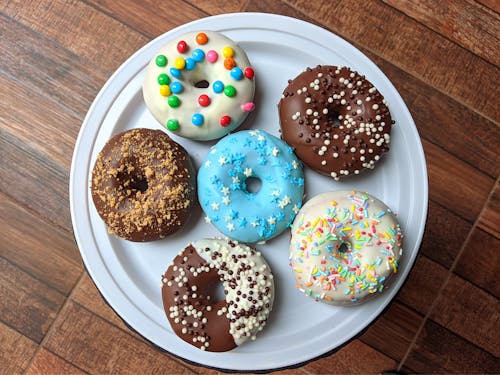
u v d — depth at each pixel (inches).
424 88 15.1
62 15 15.0
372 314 12.6
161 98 12.3
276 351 12.6
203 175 12.5
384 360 15.0
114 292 12.7
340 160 12.3
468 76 15.1
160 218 12.1
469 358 14.9
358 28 15.1
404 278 12.5
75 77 14.9
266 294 12.3
